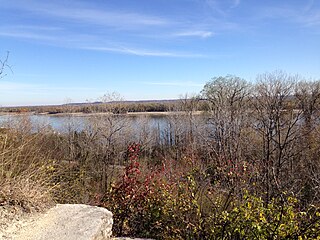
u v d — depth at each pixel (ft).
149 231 24.67
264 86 75.41
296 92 66.39
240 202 20.75
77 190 28.99
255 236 17.79
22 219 14.29
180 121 82.89
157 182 26.48
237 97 82.69
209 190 23.36
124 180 26.55
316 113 56.75
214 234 19.92
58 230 13.78
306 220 17.93
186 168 28.89
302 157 42.65
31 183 16.85
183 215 22.65
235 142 35.37
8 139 18.29
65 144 51.42
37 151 21.29
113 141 70.28
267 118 50.67
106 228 15.75
